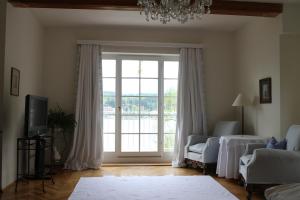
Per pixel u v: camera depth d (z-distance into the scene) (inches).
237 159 170.4
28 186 158.1
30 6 159.5
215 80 232.4
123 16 195.8
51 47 219.5
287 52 169.5
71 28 221.0
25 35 178.2
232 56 234.4
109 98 227.1
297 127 148.3
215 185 160.2
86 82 214.5
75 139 209.6
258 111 194.5
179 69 224.4
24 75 177.6
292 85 169.2
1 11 149.3
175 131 224.7
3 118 149.2
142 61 230.5
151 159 229.1
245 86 213.9
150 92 230.8
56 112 208.1
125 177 179.3
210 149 189.6
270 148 147.6
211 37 232.5
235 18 199.6
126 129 228.4
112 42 219.3
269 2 165.3
